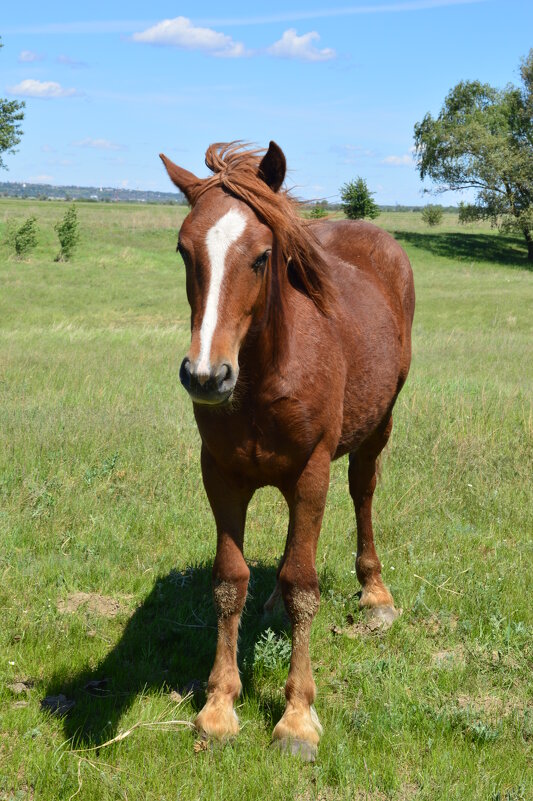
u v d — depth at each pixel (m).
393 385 4.13
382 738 3.02
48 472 5.90
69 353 12.18
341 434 3.61
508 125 51.12
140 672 3.52
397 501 5.65
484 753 2.94
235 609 3.19
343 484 6.19
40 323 20.17
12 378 9.49
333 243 4.38
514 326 20.67
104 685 3.45
